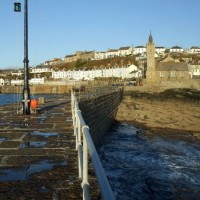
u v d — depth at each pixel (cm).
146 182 1397
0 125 1115
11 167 602
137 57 15100
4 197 456
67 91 9788
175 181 1423
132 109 4475
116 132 2783
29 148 752
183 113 4225
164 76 9931
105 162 1741
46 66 18325
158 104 5700
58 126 1084
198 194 1280
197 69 12431
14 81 14550
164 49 18750
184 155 1947
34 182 517
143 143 2302
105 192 215
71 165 612
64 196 457
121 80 11144
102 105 2409
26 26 1425
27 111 1489
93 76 14388
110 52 18638
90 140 336
